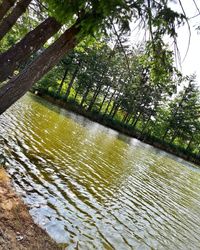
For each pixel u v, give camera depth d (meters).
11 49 4.69
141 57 5.50
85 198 9.77
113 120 46.00
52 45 4.45
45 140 15.58
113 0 3.63
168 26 4.41
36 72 4.48
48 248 5.69
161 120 52.66
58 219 7.50
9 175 8.79
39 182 9.38
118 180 13.80
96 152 18.03
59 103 43.12
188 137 53.25
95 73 44.69
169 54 5.04
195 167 38.88
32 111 24.58
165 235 9.56
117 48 5.06
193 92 51.19
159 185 16.52
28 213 6.89
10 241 5.10
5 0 4.98
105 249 7.13
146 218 10.37
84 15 4.02
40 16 8.88
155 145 46.91
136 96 41.81
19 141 13.27
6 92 4.41
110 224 8.64
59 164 12.23
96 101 54.94
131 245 7.91
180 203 14.34
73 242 6.74
